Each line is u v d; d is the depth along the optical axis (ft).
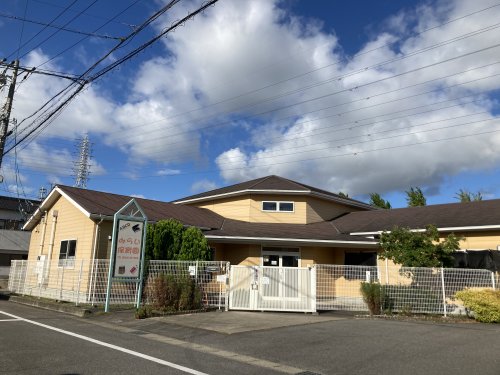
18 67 60.95
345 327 34.99
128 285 48.47
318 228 69.92
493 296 41.75
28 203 154.30
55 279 55.77
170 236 50.08
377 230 62.80
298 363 23.36
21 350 24.79
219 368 21.89
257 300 44.86
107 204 59.21
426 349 26.76
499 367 22.58
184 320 37.68
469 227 53.72
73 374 19.85
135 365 21.88
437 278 44.52
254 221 73.97
